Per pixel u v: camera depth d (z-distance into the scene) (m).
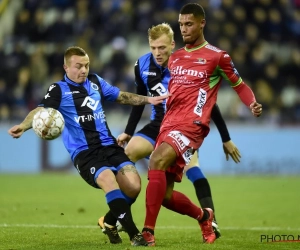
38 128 23.42
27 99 71.31
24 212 36.91
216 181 59.22
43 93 71.94
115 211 23.36
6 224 31.33
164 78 29.16
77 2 79.25
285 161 66.00
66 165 67.56
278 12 77.50
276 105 69.75
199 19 24.72
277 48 76.38
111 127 67.19
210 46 24.94
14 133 23.47
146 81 29.52
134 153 28.92
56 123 23.45
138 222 34.19
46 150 67.94
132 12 77.62
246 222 34.41
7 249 23.31
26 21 77.88
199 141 24.39
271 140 66.25
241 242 25.73
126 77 71.38
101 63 74.25
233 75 24.78
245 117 68.00
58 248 23.41
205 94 24.50
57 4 79.56
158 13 76.31
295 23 78.31
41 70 73.25
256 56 73.44
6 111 69.56
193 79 24.47
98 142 24.94
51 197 46.00
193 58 24.72
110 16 77.62
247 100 24.88
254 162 66.12
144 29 76.69
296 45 77.25
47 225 31.23
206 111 24.47
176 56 25.19
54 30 76.94
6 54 75.56
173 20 73.94
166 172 24.23
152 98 25.89
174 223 33.50
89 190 51.06
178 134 23.86
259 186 54.91
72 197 46.16
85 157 24.55
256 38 75.69
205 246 23.86
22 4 83.12
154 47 27.17
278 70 74.50
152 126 29.25
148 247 22.80
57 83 25.25
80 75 25.20
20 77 72.44
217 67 24.55
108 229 25.06
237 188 53.31
